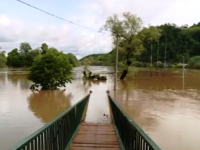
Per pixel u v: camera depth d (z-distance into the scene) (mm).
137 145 3908
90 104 16578
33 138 3145
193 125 10406
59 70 26688
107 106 15633
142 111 13711
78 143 6004
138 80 40281
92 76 43531
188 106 15531
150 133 9180
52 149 4152
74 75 54906
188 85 31844
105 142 6094
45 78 26188
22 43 124438
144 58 106750
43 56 26688
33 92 23812
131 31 39281
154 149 2666
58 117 4578
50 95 21531
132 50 40312
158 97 20250
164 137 8703
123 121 5758
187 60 94812
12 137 8750
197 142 8133
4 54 131750
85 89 27328
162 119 11656
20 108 14852
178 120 11375
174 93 23281
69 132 5941
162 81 38031
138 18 42469
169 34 118375
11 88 27453
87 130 7652
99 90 26406
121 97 20406
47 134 3871
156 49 109688
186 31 123562
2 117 12172
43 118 11969
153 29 41156
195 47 112375
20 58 118875
